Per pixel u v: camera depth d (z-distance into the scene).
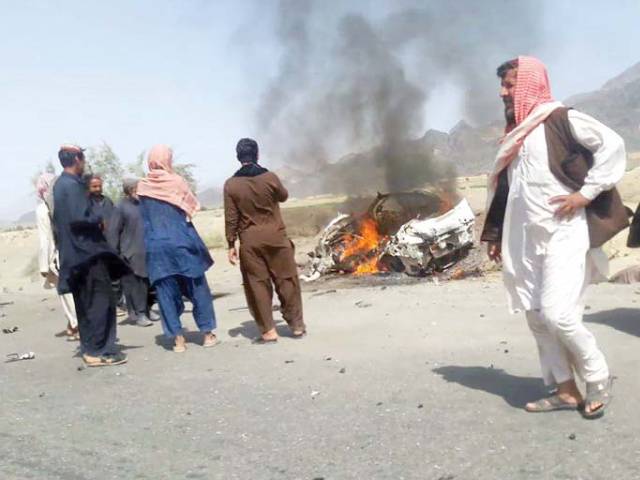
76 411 4.91
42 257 7.90
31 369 6.41
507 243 4.06
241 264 6.80
